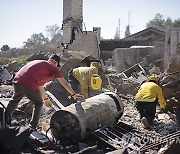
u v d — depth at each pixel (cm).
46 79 505
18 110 642
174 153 407
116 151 417
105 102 562
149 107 649
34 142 455
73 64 941
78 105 520
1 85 1060
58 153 445
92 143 497
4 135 411
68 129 495
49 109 665
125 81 1195
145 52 2017
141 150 462
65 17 1513
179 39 1814
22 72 497
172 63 909
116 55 1820
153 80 702
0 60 2691
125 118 695
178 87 767
